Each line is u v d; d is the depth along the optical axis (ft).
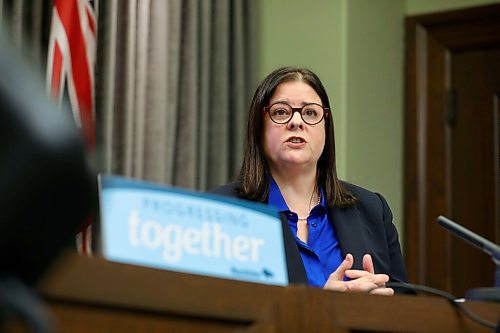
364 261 11.94
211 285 7.38
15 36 17.76
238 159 23.13
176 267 7.97
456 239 25.55
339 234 13.26
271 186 13.61
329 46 24.47
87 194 3.55
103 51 19.74
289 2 25.14
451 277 25.45
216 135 22.81
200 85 22.48
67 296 6.32
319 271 12.74
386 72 26.00
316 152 13.51
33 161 3.39
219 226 8.47
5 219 3.38
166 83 21.17
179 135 21.88
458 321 9.69
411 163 26.32
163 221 7.98
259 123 13.76
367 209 13.84
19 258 3.45
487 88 25.81
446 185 25.91
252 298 7.71
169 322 7.06
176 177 21.72
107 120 19.51
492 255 10.68
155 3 21.22
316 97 13.76
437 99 26.35
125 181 7.86
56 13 18.62
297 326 8.07
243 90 23.71
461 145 25.93
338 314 8.46
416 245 25.89
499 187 25.31
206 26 22.76
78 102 18.54
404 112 26.61
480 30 25.99
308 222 13.39
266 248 8.92
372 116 25.20
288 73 13.89
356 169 24.32
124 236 7.68
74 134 3.50
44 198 3.43
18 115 3.37
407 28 26.86
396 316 9.05
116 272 6.67
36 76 3.46
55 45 18.45
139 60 20.63
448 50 26.40
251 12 24.44
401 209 26.17
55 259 3.56
